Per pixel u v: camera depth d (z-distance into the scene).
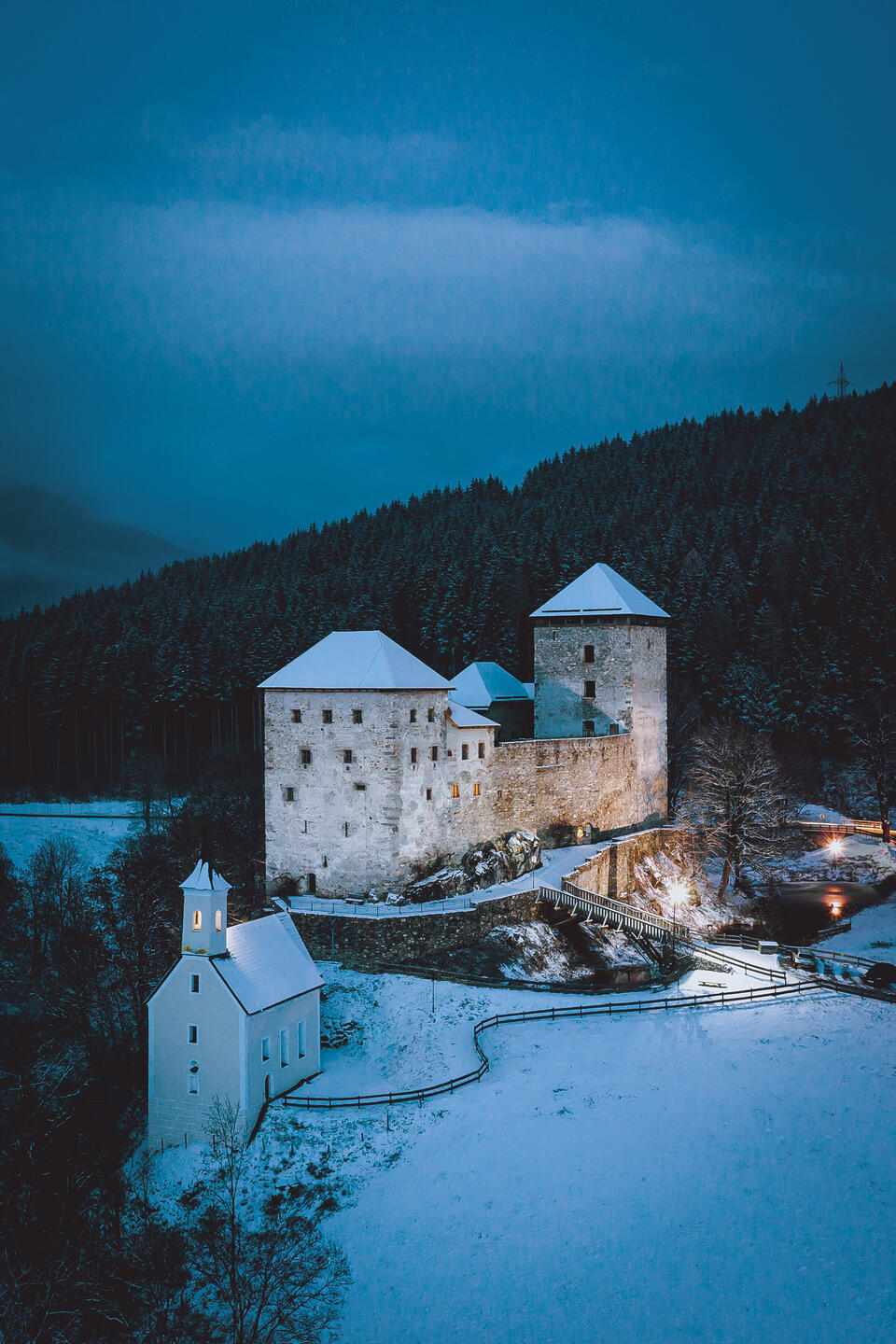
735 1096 42.00
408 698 59.00
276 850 60.88
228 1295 32.41
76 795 110.19
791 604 114.56
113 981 55.56
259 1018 43.19
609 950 60.34
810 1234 34.06
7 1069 50.53
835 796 99.56
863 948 65.94
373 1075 47.16
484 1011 50.62
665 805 85.12
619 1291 32.41
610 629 79.50
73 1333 31.66
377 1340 31.39
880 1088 42.06
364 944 53.78
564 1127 40.53
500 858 63.56
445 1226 35.72
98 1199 39.53
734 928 71.50
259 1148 40.88
